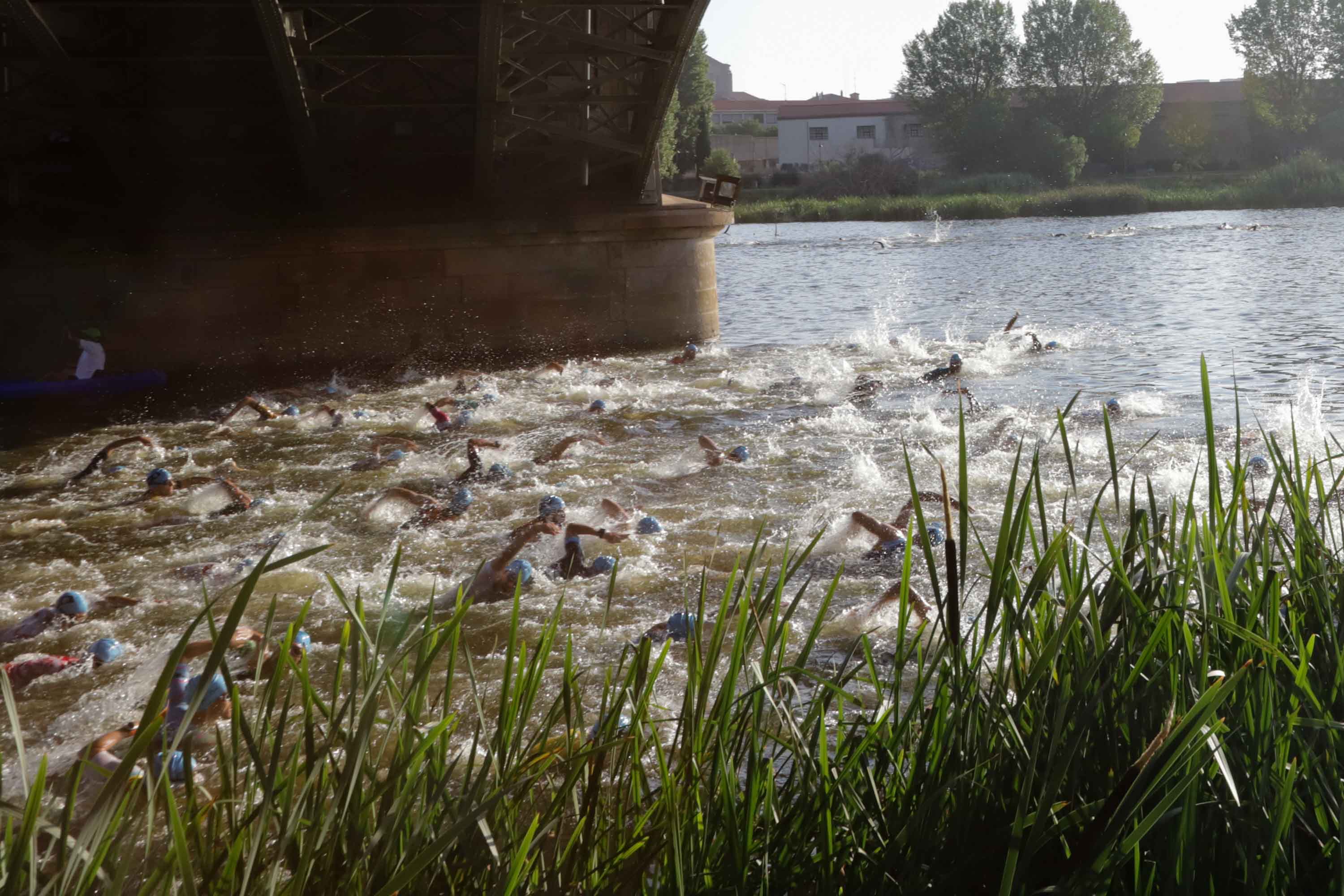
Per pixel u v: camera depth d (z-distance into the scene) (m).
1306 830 2.07
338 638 6.00
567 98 17.16
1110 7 85.50
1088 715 2.01
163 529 8.85
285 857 1.97
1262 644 2.07
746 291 29.23
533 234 18.91
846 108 95.88
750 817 2.16
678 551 7.60
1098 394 12.91
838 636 5.74
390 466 10.83
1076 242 42.19
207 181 18.86
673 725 4.26
